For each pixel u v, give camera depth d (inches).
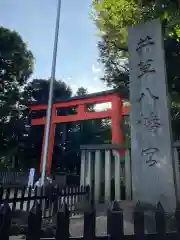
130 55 300.8
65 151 1269.7
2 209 70.4
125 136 668.7
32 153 1141.7
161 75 275.4
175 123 452.4
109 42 473.7
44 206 208.2
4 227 68.5
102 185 357.4
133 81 291.0
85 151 364.8
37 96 1220.5
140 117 276.2
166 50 407.8
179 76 415.5
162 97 269.6
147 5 275.7
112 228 76.2
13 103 838.5
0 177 924.6
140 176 260.1
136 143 271.7
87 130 1245.1
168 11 258.8
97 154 355.6
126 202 260.8
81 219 216.1
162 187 245.9
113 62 549.3
